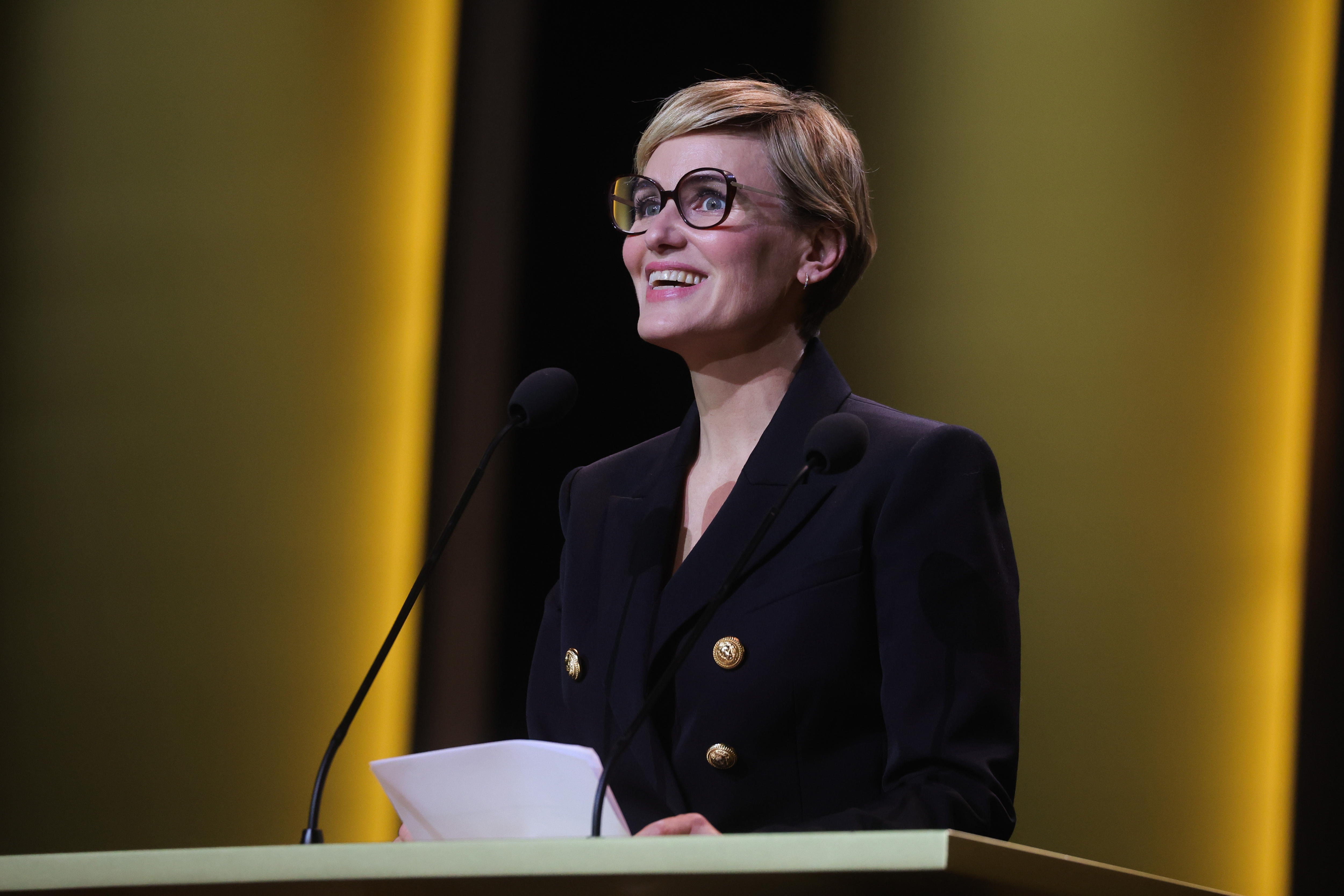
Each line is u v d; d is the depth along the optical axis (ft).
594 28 39.55
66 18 43.27
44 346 41.96
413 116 41.78
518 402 18.24
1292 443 34.06
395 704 39.14
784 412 19.35
